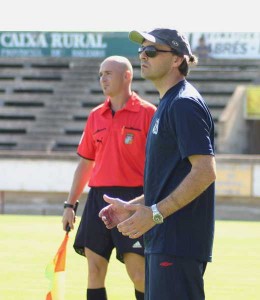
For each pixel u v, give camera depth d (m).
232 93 70.75
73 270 22.53
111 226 10.74
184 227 10.25
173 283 10.23
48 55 68.94
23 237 30.84
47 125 70.19
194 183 9.79
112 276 21.61
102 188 15.16
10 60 75.88
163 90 10.77
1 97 73.44
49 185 50.06
